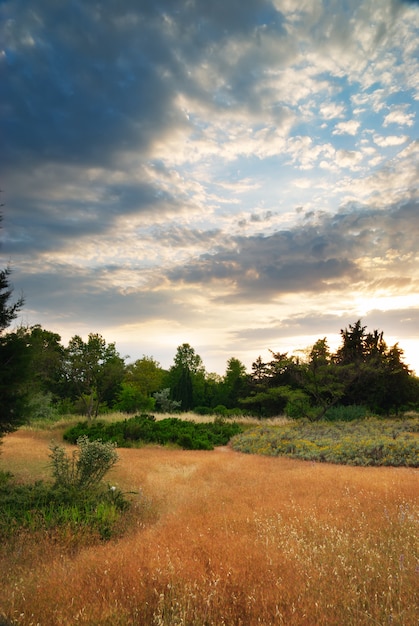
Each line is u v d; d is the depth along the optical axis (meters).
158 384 54.28
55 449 9.26
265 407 40.28
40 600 4.09
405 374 34.56
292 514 7.25
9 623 3.63
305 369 30.61
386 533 6.14
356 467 14.05
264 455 17.86
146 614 3.83
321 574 4.48
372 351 36.09
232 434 24.98
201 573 4.50
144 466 13.52
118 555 5.28
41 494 7.92
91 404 30.67
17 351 11.14
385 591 4.24
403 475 11.43
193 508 7.92
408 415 32.56
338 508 7.65
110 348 31.75
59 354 30.83
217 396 59.06
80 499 8.01
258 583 4.33
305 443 18.23
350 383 32.25
